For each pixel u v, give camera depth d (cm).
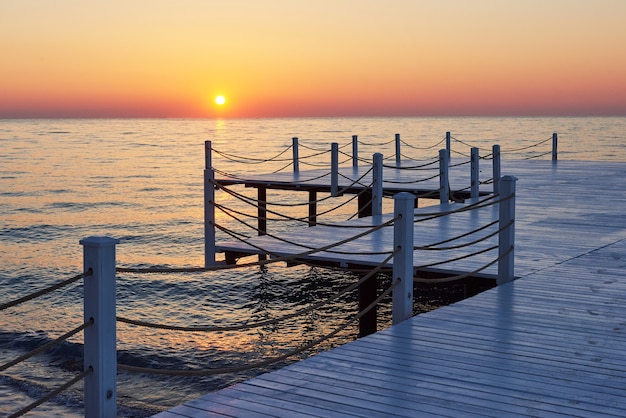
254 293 2064
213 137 16100
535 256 1050
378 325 1708
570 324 696
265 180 2192
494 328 684
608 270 950
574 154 9025
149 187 5847
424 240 1209
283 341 1612
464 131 16688
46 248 3145
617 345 630
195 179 6512
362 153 10044
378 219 1454
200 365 1461
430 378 547
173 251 3105
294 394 514
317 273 2267
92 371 457
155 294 2086
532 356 600
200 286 2153
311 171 2530
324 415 474
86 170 7412
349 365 579
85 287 455
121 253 3048
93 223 3934
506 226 881
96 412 455
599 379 545
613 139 12294
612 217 1429
